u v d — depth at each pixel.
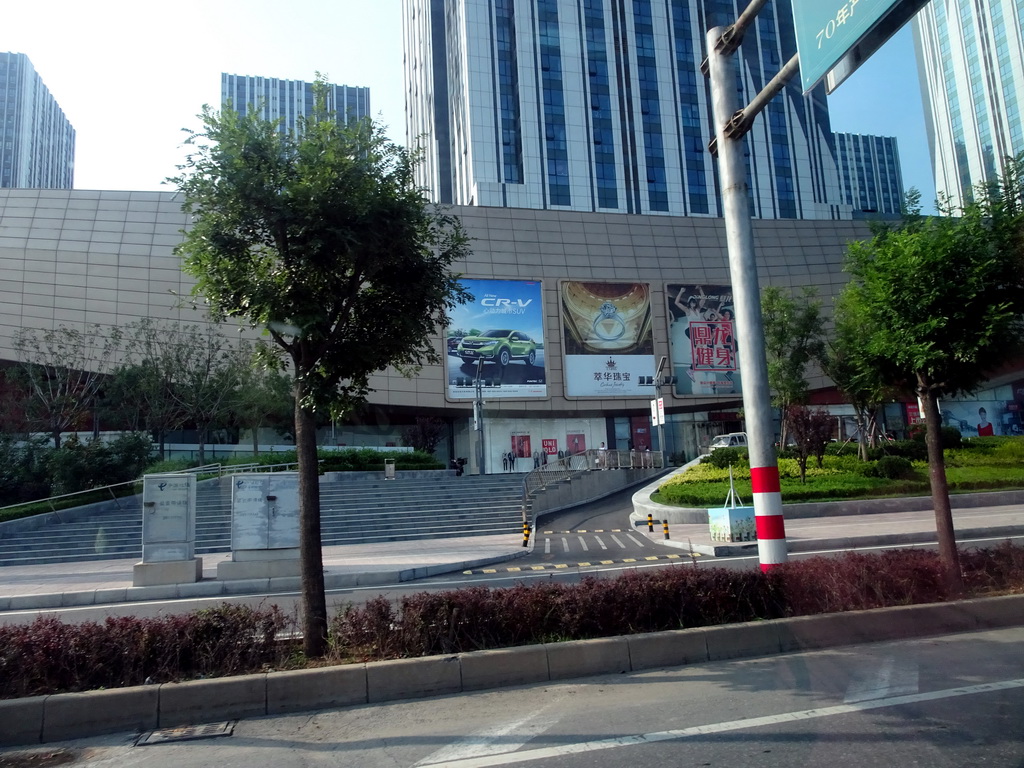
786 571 7.50
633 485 32.75
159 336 37.09
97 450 27.09
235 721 5.55
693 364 48.41
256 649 6.28
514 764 4.52
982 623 7.50
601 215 50.69
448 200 77.50
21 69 139.12
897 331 8.91
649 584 7.03
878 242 9.66
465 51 69.00
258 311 7.02
